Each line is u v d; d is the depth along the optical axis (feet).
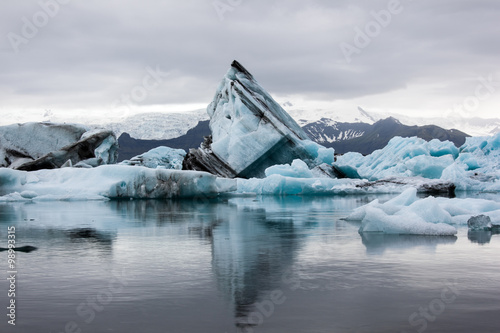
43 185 85.76
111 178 85.15
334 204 74.23
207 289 20.16
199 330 15.56
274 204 74.59
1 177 85.76
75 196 82.23
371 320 16.29
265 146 126.52
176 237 35.47
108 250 29.68
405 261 25.53
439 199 50.26
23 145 132.87
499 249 28.94
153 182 84.79
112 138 135.03
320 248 29.73
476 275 22.30
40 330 15.71
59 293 19.74
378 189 106.01
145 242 32.94
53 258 27.07
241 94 131.23
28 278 22.31
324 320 16.31
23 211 59.93
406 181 108.88
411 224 36.11
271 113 129.39
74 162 122.83
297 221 46.73
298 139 129.49
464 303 18.01
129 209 63.10
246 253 28.27
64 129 135.85
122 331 15.56
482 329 15.43
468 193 102.12
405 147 141.28
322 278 21.88
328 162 128.88
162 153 173.37
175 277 22.30
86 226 43.01
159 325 16.01
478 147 145.69
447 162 120.98
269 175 113.70
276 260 26.05
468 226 38.29
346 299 18.61
